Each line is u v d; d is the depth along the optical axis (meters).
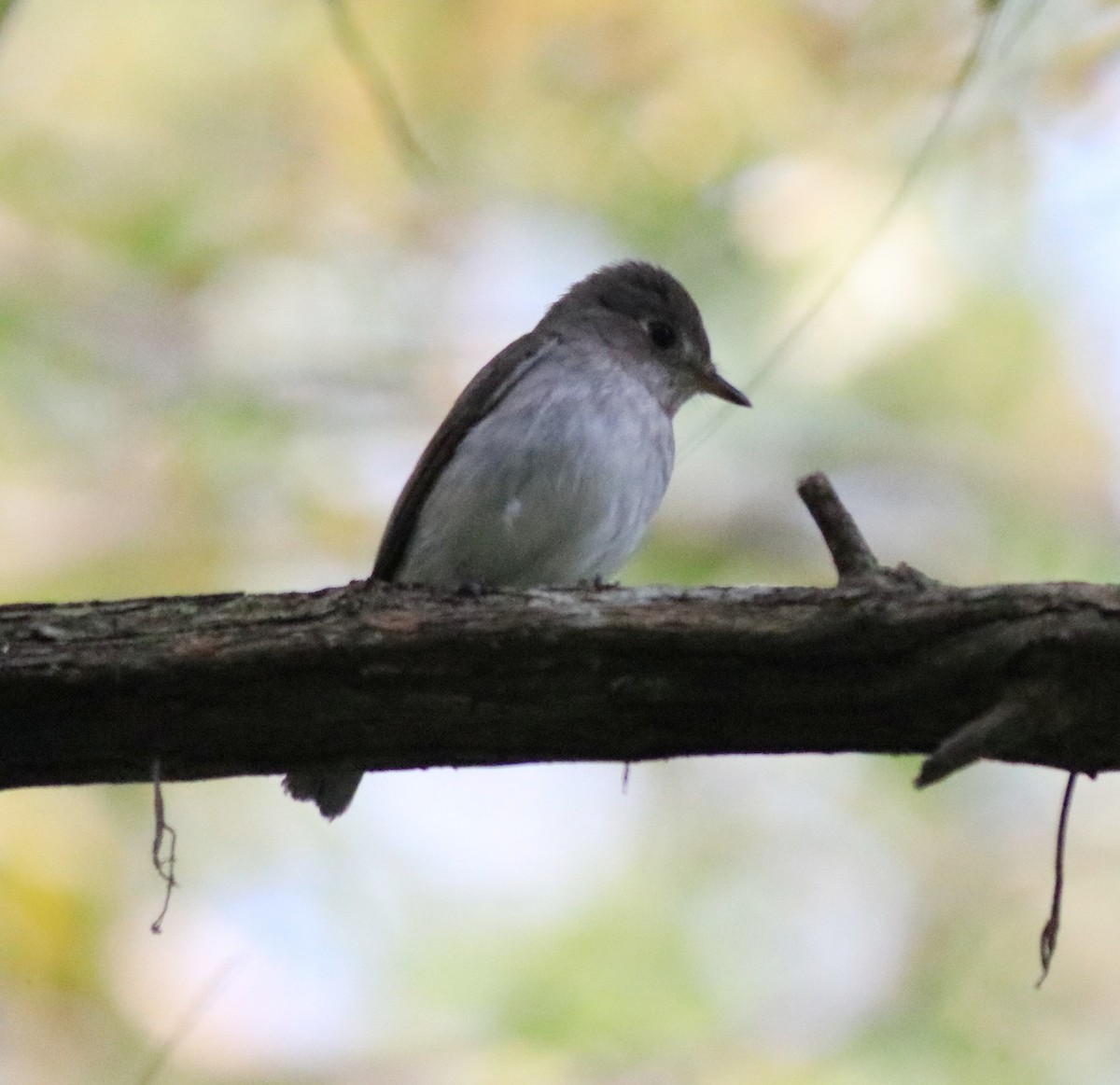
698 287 11.87
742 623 6.26
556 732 6.50
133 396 12.09
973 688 6.08
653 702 6.37
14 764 6.61
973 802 11.63
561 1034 10.17
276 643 6.45
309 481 11.98
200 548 11.66
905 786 11.62
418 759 6.62
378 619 6.48
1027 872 11.30
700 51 11.82
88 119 12.47
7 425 11.80
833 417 12.38
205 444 11.95
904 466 12.45
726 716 6.37
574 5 11.88
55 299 12.25
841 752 6.40
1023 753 6.12
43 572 11.44
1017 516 12.38
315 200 12.50
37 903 10.24
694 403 12.42
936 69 11.37
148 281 12.43
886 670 6.19
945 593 6.15
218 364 12.28
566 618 6.39
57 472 11.77
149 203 12.48
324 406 12.24
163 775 6.65
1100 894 11.19
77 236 12.45
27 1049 10.00
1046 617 5.96
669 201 11.99
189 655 6.47
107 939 10.39
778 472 12.38
